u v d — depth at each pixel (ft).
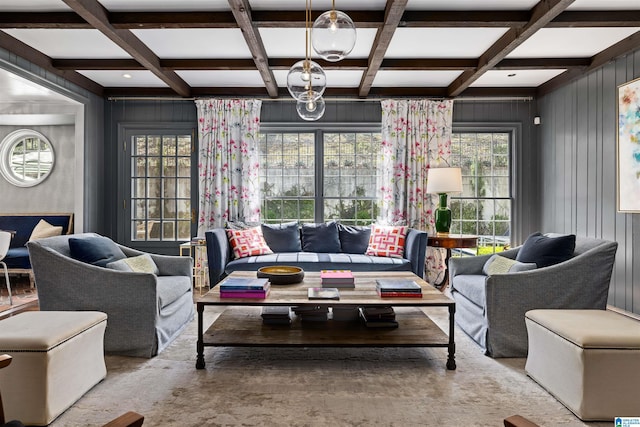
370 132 17.88
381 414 6.40
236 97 17.56
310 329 9.00
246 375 7.89
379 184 17.26
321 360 8.72
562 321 7.02
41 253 8.76
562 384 6.77
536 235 10.86
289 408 6.57
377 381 7.64
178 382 7.56
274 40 12.37
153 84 17.11
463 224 18.08
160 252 18.01
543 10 9.80
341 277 9.42
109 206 17.84
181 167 17.98
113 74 15.72
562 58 13.96
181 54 13.57
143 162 18.01
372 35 11.92
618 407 6.23
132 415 3.52
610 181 13.16
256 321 9.63
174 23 10.51
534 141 17.72
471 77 14.61
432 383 7.57
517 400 6.94
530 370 7.82
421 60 13.99
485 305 9.04
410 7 10.38
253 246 15.06
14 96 15.64
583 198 14.56
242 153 17.13
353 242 15.75
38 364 6.06
